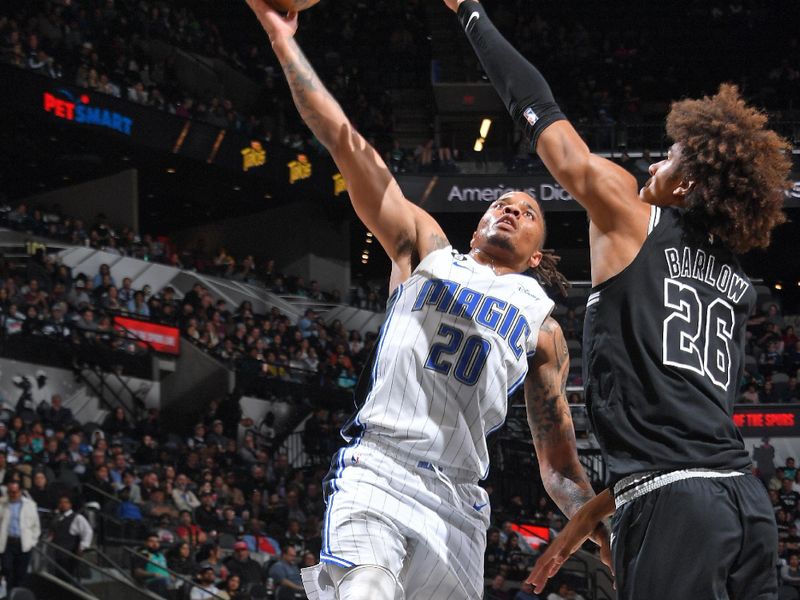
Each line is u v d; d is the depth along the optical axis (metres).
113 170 24.00
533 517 17.28
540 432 3.38
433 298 3.05
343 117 3.22
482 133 25.52
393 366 2.99
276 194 26.25
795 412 20.30
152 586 11.48
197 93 24.62
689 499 2.42
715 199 2.58
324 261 27.52
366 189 3.18
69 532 11.52
